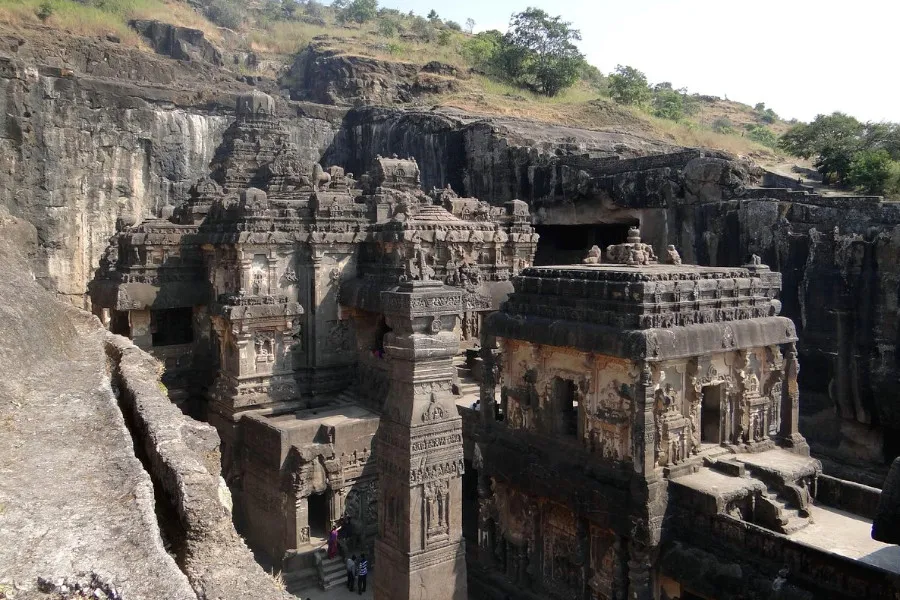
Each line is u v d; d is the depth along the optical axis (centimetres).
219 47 7362
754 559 1527
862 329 2634
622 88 7262
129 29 6469
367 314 2927
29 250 2148
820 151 4056
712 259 3183
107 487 646
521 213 3306
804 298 2814
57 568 511
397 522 1370
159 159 4447
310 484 2305
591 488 1762
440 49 7794
